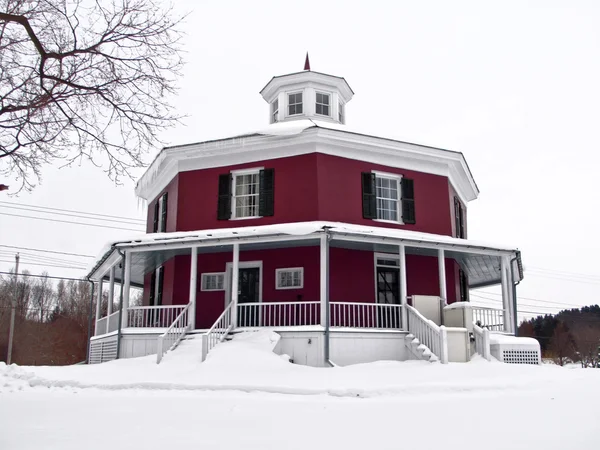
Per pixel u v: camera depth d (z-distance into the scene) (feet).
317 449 21.24
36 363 163.12
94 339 72.23
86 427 26.23
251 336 54.08
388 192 67.56
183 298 66.03
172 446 21.65
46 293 243.60
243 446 21.71
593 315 277.23
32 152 31.91
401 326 59.06
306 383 41.45
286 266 63.72
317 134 63.36
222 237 56.44
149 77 32.73
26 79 30.91
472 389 39.58
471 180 78.33
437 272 67.92
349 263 63.67
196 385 41.70
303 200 63.21
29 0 31.07
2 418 29.12
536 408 31.04
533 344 55.83
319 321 60.90
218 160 68.18
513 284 64.39
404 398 37.04
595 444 21.56
